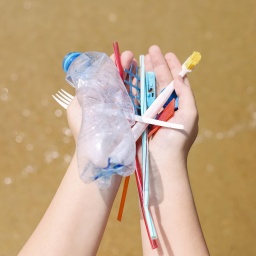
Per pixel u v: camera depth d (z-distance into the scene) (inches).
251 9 60.0
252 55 57.9
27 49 58.6
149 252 30.9
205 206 52.5
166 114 31.3
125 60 33.8
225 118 55.3
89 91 29.9
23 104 56.3
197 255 30.5
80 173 28.3
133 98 33.0
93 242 30.8
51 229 30.6
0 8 60.6
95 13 60.2
